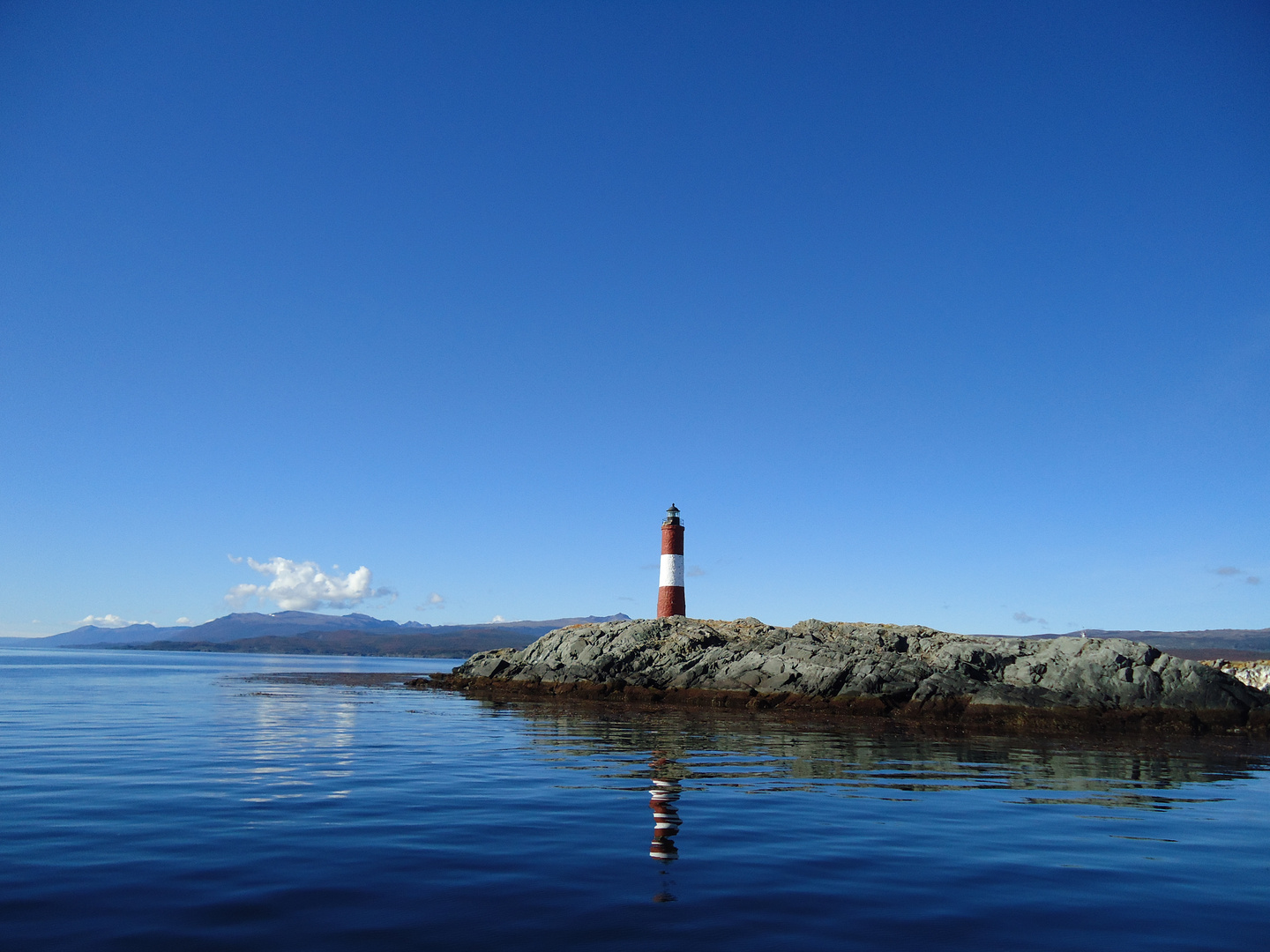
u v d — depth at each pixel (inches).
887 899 357.7
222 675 3612.2
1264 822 573.3
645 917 323.9
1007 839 486.9
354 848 425.7
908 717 1530.5
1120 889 382.9
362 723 1242.6
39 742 898.7
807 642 1927.9
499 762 796.0
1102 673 1531.7
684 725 1294.3
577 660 2212.1
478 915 321.4
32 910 316.2
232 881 360.2
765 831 489.7
